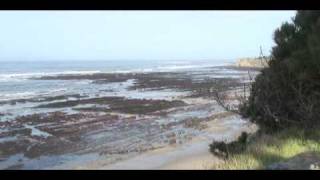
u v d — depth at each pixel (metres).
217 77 72.94
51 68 131.88
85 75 85.00
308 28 10.80
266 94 11.57
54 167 16.64
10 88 56.31
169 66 148.62
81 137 22.52
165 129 24.66
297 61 10.49
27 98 43.03
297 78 10.55
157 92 48.91
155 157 17.62
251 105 11.95
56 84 62.94
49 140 21.77
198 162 15.91
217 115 29.47
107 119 28.48
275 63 11.63
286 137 10.36
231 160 9.30
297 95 10.88
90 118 28.91
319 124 10.67
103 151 19.22
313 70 10.23
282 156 8.69
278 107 11.43
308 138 9.85
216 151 12.77
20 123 27.05
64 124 26.59
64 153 19.05
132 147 19.89
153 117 29.56
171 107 34.69
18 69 123.19
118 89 53.62
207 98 40.44
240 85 50.12
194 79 68.94
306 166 6.80
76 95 45.59
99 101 38.72
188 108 33.97
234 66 133.25
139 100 39.22
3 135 23.03
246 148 10.62
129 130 24.48
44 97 43.84
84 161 17.44
